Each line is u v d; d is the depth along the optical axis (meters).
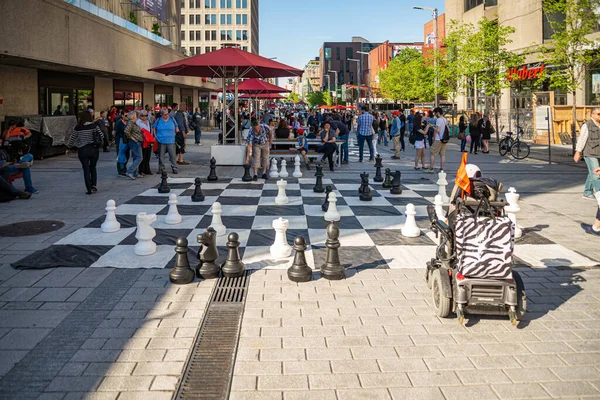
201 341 4.66
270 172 14.90
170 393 3.81
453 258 5.26
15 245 7.56
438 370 4.16
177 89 43.22
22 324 4.95
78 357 4.32
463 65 33.97
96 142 11.71
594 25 21.84
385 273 6.58
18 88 19.95
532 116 32.53
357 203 11.05
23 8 16.02
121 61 24.38
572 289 6.04
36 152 18.53
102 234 8.21
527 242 8.06
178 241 6.17
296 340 4.67
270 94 34.88
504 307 4.98
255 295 5.79
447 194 12.25
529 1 34.94
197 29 124.19
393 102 76.31
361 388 3.88
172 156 15.37
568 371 4.16
